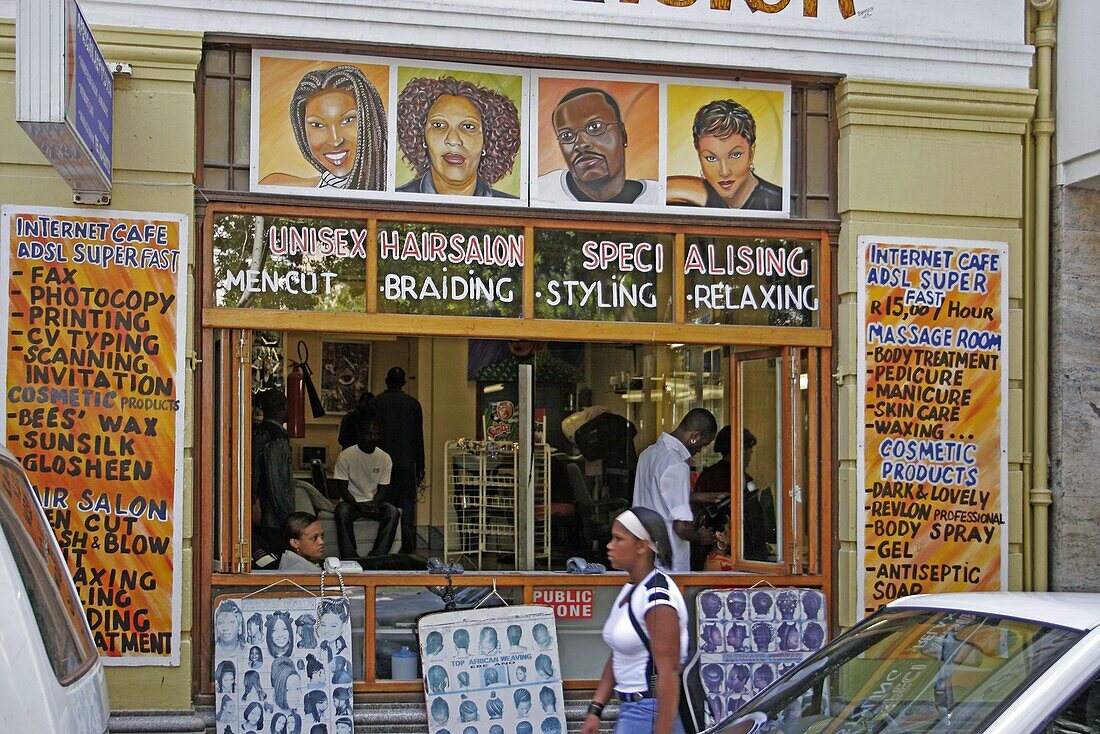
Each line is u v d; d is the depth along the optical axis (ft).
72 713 10.40
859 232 26.11
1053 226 27.40
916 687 13.57
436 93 24.95
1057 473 27.04
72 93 18.80
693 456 28.68
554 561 28.96
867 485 25.90
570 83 25.52
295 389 30.35
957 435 26.32
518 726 24.00
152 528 22.90
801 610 25.80
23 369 22.68
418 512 31.50
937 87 26.37
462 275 25.08
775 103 26.40
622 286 25.71
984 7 26.73
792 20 25.94
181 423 23.09
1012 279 26.81
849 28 26.18
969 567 26.27
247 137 24.30
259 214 24.23
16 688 9.64
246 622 23.34
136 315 23.04
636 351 31.60
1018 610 13.58
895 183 26.30
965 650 13.38
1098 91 26.07
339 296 24.52
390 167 24.75
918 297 26.32
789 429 26.25
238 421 23.94
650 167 25.82
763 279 26.27
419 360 33.99
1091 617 12.82
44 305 22.77
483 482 28.81
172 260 23.22
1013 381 26.86
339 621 23.73
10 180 22.72
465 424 33.68
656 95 25.86
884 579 25.85
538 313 25.32
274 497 25.55
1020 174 26.99
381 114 24.72
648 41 25.27
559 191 25.43
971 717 12.32
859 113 26.17
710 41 25.53
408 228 24.89
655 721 16.52
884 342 26.11
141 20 23.27
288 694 23.34
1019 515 26.78
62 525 22.66
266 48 24.26
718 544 27.55
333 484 31.48
